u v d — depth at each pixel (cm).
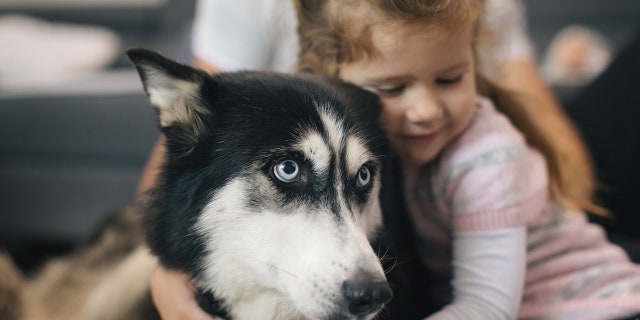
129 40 396
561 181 191
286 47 220
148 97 146
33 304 255
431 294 183
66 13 414
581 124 261
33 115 310
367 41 151
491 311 149
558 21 412
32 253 317
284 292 136
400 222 171
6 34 356
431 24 144
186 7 405
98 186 312
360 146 146
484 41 177
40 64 335
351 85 160
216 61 224
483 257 155
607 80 251
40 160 316
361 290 122
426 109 151
